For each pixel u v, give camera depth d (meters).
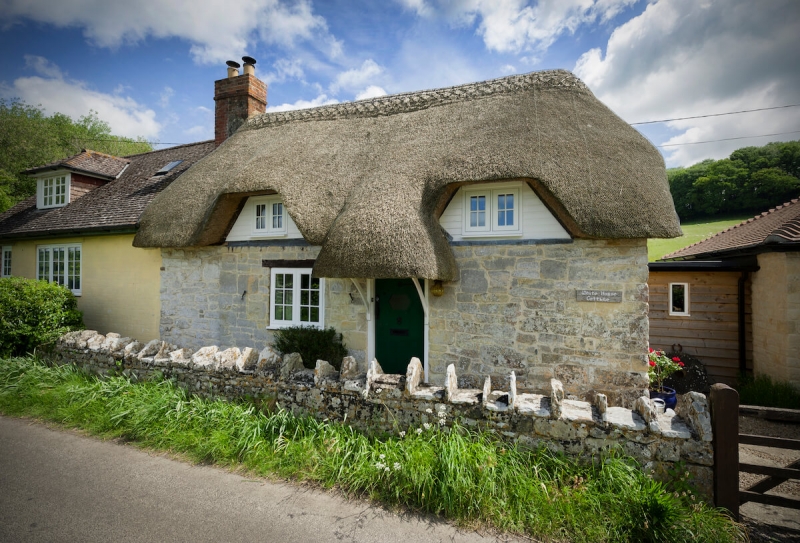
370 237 5.24
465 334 5.97
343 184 6.43
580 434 3.29
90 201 10.88
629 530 2.73
